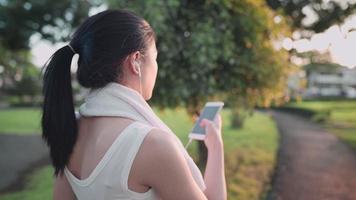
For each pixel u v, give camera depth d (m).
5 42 16.06
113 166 1.09
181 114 15.80
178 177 1.08
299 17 7.31
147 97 1.26
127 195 1.09
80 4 15.27
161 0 4.90
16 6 15.09
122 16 1.22
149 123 1.16
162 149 1.08
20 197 6.05
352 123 16.12
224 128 13.07
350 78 49.94
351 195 5.82
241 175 6.68
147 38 1.23
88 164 1.17
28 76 31.38
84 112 1.21
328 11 7.19
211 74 5.48
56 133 1.23
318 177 6.81
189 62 5.15
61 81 1.23
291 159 8.30
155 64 1.27
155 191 1.11
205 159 6.20
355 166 7.72
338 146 10.23
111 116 1.16
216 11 5.36
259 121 16.06
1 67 23.39
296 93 6.49
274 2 7.32
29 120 17.06
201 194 1.12
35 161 9.02
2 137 12.18
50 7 15.13
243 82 5.75
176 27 5.27
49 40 16.06
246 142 10.27
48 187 6.53
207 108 1.53
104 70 1.18
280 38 5.69
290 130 13.93
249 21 5.34
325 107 23.34
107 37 1.18
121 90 1.17
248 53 5.53
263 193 5.77
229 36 5.19
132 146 1.08
